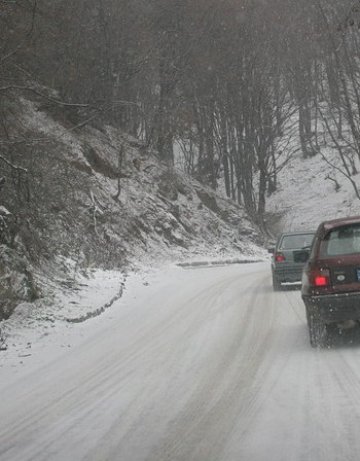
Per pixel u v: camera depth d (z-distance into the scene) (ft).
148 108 136.26
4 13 47.37
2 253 44.86
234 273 83.15
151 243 107.14
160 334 38.32
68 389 26.20
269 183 227.81
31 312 43.70
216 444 18.22
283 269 57.06
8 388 27.20
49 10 67.82
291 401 22.03
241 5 157.38
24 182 51.93
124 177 119.44
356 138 159.53
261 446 17.75
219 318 43.06
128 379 27.27
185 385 25.55
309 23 163.32
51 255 59.00
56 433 20.25
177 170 150.61
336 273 29.35
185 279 76.59
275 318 41.73
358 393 22.31
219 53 155.74
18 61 55.83
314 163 232.94
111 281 65.26
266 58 164.76
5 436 20.40
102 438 19.42
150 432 19.75
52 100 47.73
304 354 29.89
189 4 143.95
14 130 59.82
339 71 147.95
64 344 37.09
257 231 158.40
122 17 116.57
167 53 141.69
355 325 32.73
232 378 26.22
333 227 30.71
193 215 133.28
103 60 107.24
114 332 40.22
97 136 118.83
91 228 87.81
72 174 72.74
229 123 179.93
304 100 179.32
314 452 16.98
